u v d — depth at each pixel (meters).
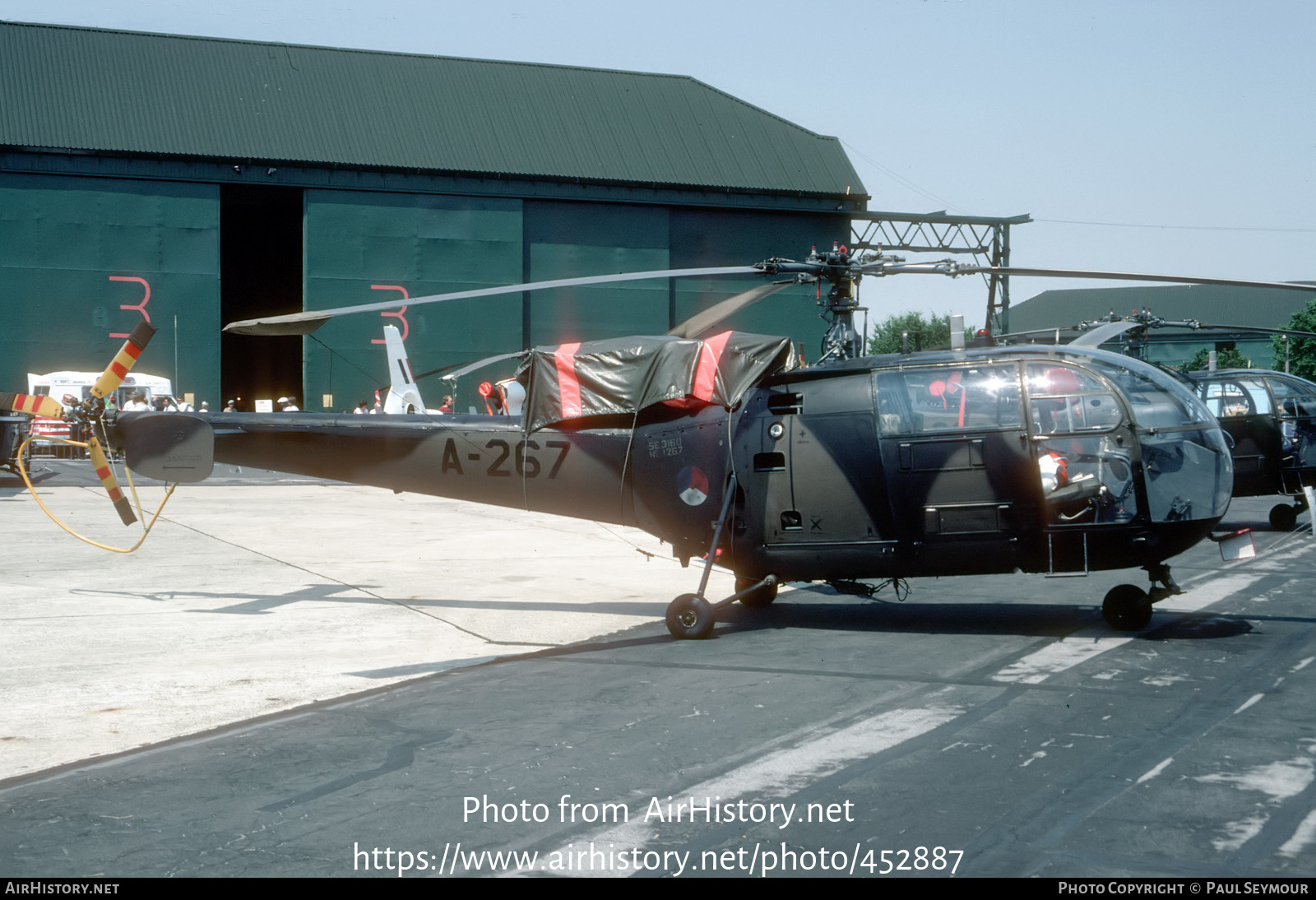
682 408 10.05
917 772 5.68
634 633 9.80
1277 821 4.92
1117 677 7.65
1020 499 8.97
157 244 41.03
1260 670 7.81
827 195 47.25
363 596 11.91
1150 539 8.81
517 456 10.55
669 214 46.50
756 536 9.73
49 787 5.62
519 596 11.98
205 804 5.34
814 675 7.90
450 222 43.91
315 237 42.53
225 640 9.51
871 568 9.45
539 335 45.19
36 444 36.25
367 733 6.59
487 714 7.00
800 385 9.64
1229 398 16.95
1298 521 18.11
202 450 10.73
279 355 56.25
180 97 42.62
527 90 47.97
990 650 8.66
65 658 8.76
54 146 39.50
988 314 25.03
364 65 46.56
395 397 36.59
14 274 39.69
